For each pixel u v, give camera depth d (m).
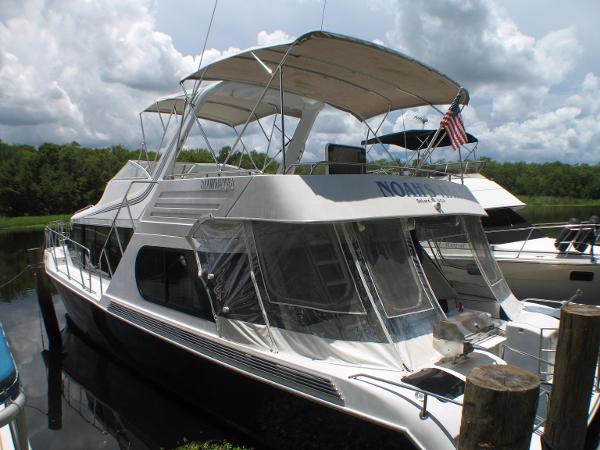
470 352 3.92
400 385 3.32
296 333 4.08
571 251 8.80
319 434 3.79
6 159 52.69
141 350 5.89
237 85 6.34
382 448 3.38
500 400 2.37
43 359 8.20
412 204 4.59
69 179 48.59
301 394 3.82
